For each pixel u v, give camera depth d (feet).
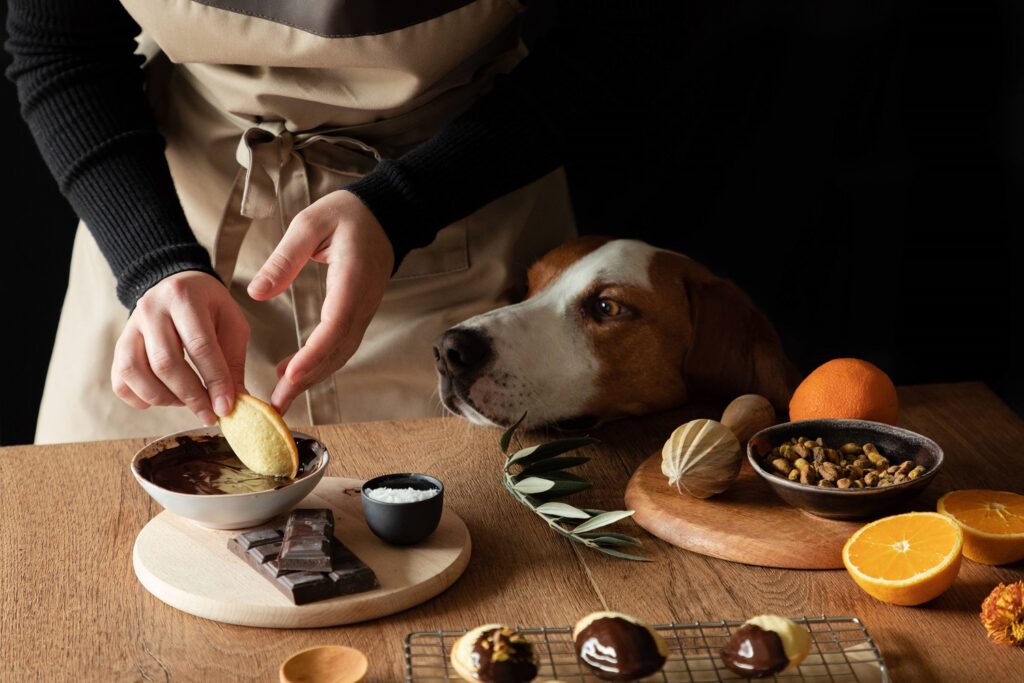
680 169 7.10
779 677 2.88
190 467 3.83
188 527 3.71
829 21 6.84
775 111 7.01
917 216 7.28
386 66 4.75
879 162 7.17
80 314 5.88
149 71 5.54
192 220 5.65
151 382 4.00
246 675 3.02
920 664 3.06
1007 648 3.14
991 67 6.92
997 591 3.17
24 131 6.97
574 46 4.96
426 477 3.72
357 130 5.24
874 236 7.33
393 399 5.73
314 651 3.01
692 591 3.45
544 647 3.06
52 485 4.17
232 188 5.18
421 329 5.60
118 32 5.18
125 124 5.00
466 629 3.23
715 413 5.03
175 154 5.53
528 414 4.70
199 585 3.33
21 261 7.22
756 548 3.59
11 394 7.45
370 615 3.27
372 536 3.65
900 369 7.59
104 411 5.77
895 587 3.26
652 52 5.00
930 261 7.37
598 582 3.51
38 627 3.24
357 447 4.51
